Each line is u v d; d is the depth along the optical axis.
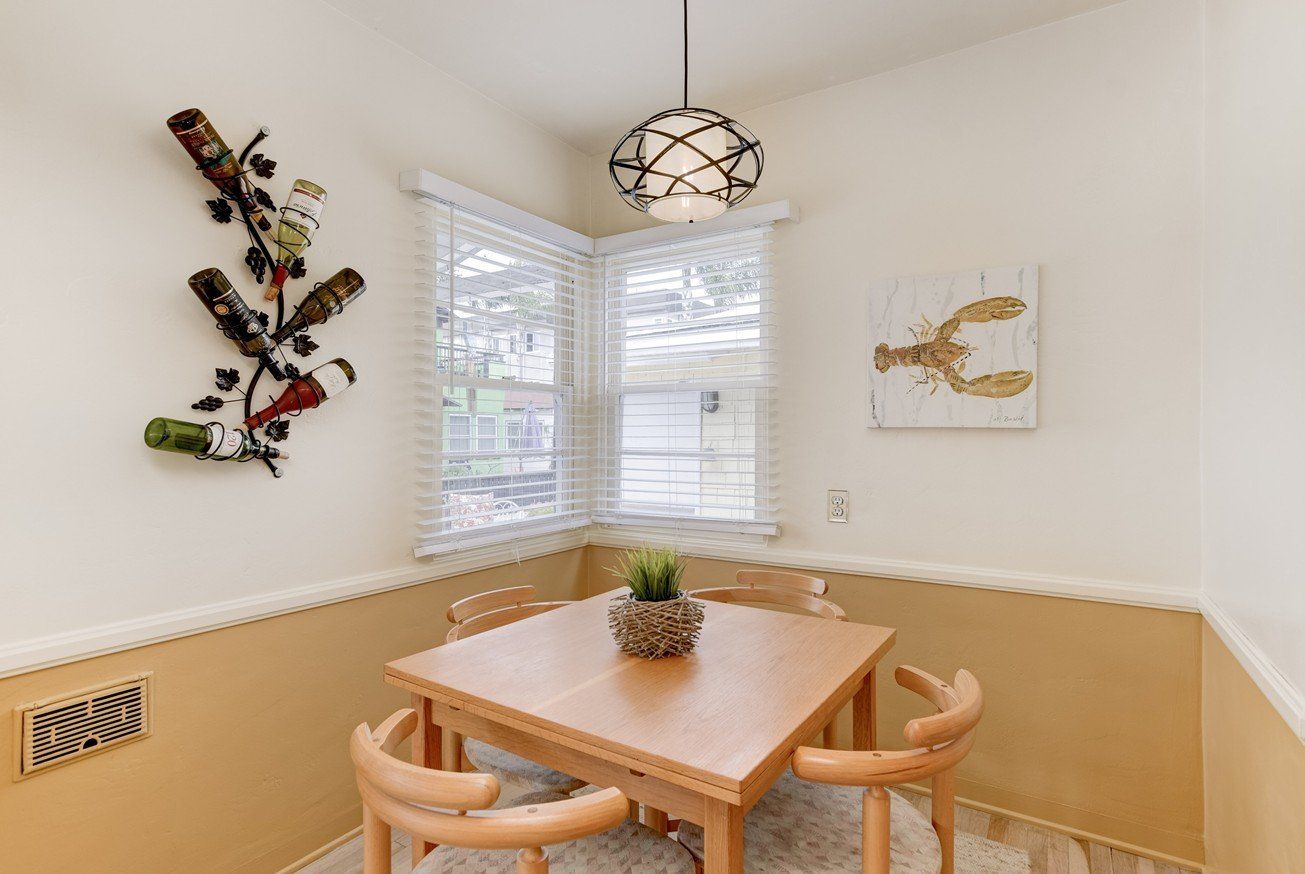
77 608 1.53
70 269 1.52
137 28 1.63
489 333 2.61
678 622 1.49
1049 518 2.14
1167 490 1.98
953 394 2.27
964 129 2.28
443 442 2.41
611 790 0.96
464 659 1.50
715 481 2.79
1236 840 1.62
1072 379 2.10
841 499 2.50
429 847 1.43
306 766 1.99
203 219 1.75
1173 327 1.96
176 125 1.59
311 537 2.01
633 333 3.01
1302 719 1.09
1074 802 2.10
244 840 1.84
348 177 2.11
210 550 1.77
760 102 2.63
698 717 1.19
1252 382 1.44
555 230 2.82
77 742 1.51
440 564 2.40
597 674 1.41
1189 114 1.94
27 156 1.45
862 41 2.24
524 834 0.90
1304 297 1.11
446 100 2.45
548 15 2.11
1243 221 1.52
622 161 1.52
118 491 1.60
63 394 1.51
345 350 2.09
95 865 1.55
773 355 2.65
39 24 1.47
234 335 1.76
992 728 2.23
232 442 1.73
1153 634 1.99
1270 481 1.30
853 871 1.19
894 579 2.39
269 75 1.90
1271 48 1.31
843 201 2.49
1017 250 2.19
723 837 1.02
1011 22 2.14
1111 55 2.05
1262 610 1.36
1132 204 2.02
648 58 2.36
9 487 1.43
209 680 1.77
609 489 3.08
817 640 1.65
